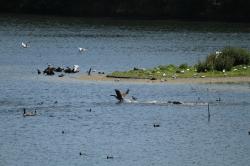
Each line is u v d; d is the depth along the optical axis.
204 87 165.88
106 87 165.88
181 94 157.25
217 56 187.88
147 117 135.00
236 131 125.44
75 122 130.62
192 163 106.19
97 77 180.88
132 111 139.88
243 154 111.25
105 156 109.31
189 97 154.00
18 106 144.88
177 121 132.00
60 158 108.00
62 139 118.88
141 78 176.50
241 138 120.69
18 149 112.88
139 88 163.88
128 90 152.00
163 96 154.88
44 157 108.56
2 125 128.00
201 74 179.38
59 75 184.38
